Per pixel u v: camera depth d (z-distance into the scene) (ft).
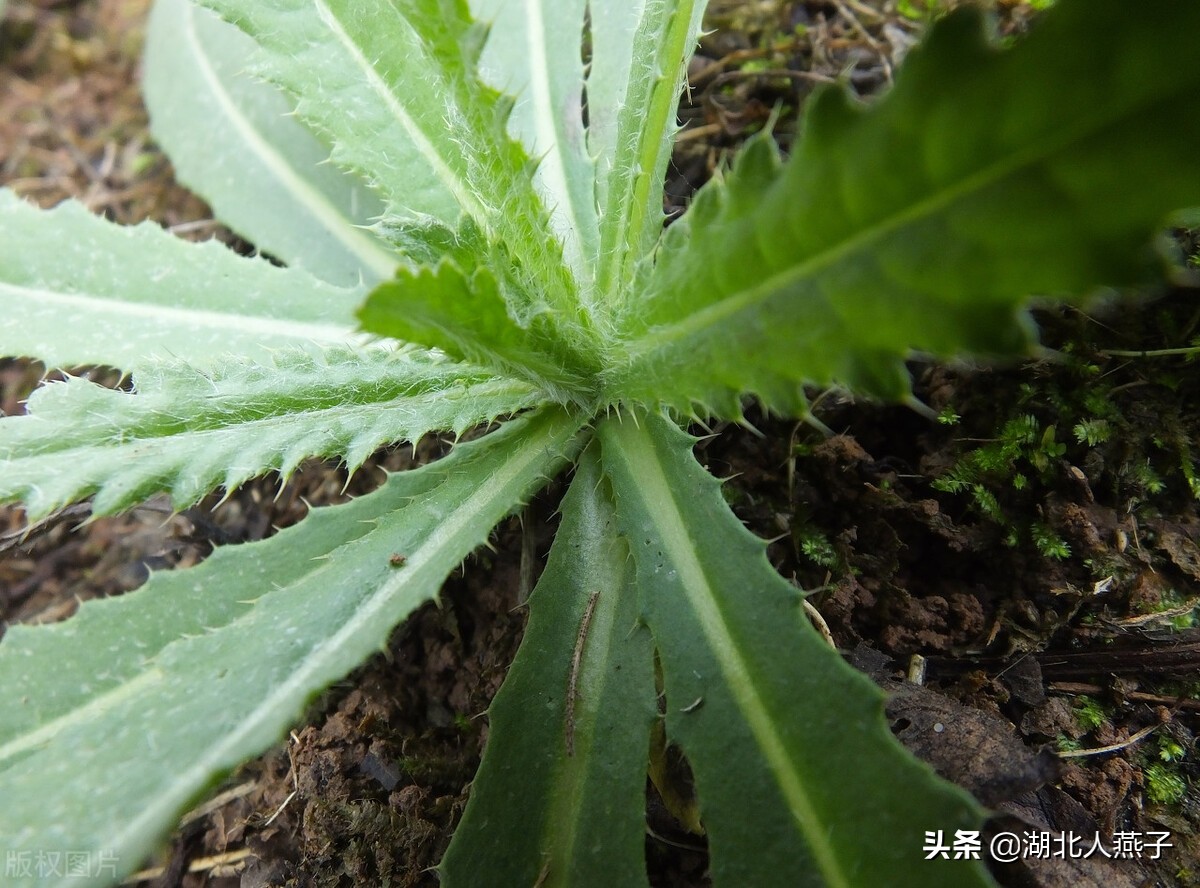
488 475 0.50
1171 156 0.24
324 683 0.40
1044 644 0.47
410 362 0.53
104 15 1.05
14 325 0.58
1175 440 0.49
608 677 0.45
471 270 0.45
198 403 0.49
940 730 0.43
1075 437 0.50
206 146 0.72
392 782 0.51
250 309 0.60
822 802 0.37
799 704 0.39
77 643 0.45
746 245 0.35
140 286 0.60
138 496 0.46
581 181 0.58
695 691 0.41
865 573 0.51
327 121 0.56
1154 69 0.24
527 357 0.45
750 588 0.42
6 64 1.02
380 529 0.48
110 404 0.49
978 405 0.53
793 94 0.67
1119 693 0.46
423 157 0.56
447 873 0.41
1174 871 0.41
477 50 0.40
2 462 0.46
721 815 0.38
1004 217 0.27
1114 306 0.51
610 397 0.51
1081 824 0.42
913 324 0.30
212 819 0.55
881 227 0.29
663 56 0.46
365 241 0.67
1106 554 0.48
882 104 0.28
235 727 0.39
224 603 0.47
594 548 0.49
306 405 0.50
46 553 0.71
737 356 0.37
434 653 0.56
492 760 0.43
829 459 0.53
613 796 0.42
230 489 0.47
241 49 0.73
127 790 0.38
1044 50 0.25
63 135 0.93
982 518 0.50
